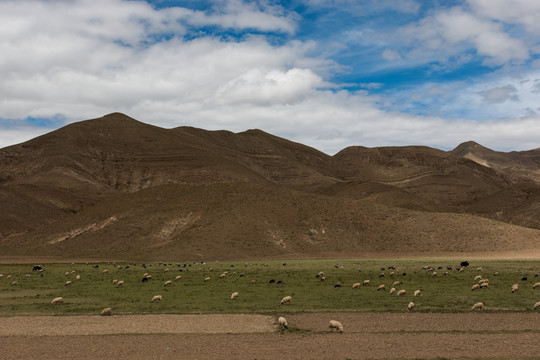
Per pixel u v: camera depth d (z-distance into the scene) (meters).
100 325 38.53
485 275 71.12
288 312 43.19
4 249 140.00
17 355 30.59
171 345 32.41
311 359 29.02
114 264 104.12
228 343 32.75
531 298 49.31
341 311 43.41
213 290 57.97
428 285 60.75
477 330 35.84
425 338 33.59
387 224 145.00
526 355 29.38
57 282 68.94
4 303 49.66
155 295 54.06
